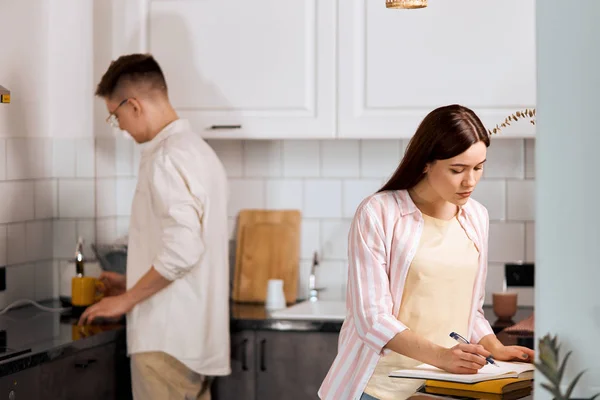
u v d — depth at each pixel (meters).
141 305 3.51
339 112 3.86
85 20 4.11
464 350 2.31
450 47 3.78
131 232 3.56
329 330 3.72
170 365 3.52
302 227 4.31
